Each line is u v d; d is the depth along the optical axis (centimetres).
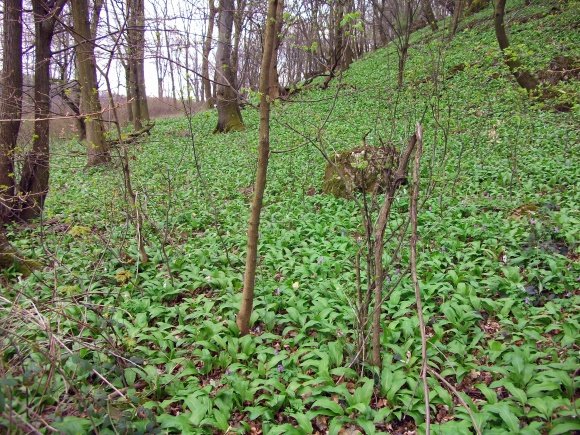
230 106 2106
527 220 744
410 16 1022
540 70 1544
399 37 1052
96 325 491
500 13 1462
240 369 471
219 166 1487
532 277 577
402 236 413
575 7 1970
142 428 359
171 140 1927
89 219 1002
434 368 441
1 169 927
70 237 870
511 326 497
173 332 526
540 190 898
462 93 1503
